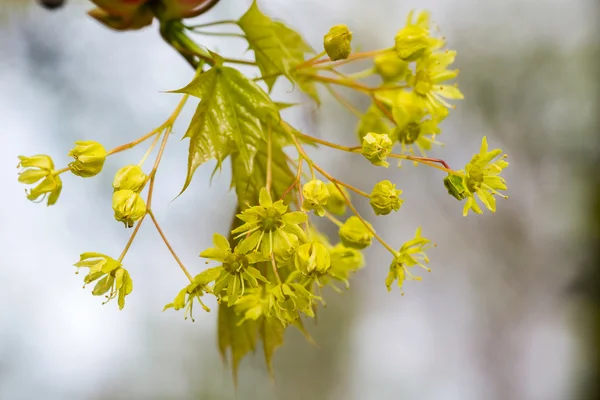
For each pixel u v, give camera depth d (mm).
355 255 1684
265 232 1364
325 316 7938
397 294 7750
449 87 1663
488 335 7535
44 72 4914
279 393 7613
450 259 7426
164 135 1428
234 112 1448
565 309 6230
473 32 6578
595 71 6180
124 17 1578
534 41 6457
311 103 2162
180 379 6953
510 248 7164
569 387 5996
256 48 1550
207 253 1352
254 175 1607
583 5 6238
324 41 1513
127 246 1385
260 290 1550
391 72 1699
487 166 1434
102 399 6629
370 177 6652
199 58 1504
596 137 6172
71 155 1419
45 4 2102
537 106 6484
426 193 7000
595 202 6086
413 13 1720
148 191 1391
